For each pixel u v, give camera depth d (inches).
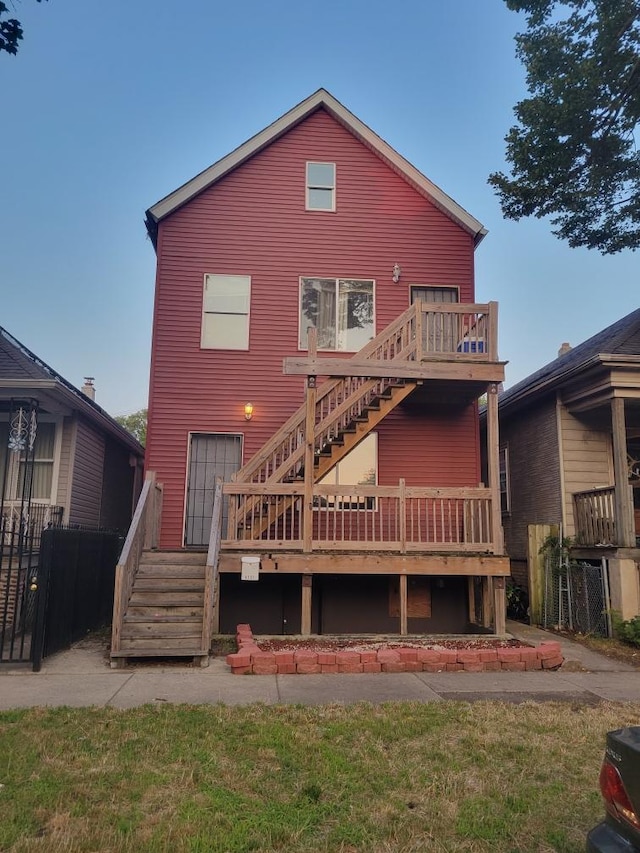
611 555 406.6
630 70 474.0
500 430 625.9
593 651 356.5
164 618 306.0
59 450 487.5
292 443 423.5
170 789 149.6
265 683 261.0
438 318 436.1
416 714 214.2
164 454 461.1
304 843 126.3
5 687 251.3
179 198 491.5
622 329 481.4
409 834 130.8
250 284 491.2
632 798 85.1
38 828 129.5
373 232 510.6
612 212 551.2
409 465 481.7
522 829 133.9
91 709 215.9
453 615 450.9
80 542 356.5
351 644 338.3
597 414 499.5
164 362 472.7
